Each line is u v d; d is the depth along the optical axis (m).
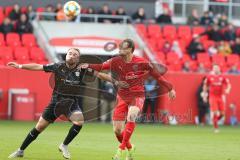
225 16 77.62
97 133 48.31
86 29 69.44
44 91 61.22
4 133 45.22
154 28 72.75
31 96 60.78
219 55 70.94
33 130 29.02
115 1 77.75
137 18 74.00
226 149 38.22
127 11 78.25
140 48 69.19
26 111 60.81
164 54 69.19
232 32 74.00
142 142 41.88
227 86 54.25
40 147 35.34
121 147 27.55
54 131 48.75
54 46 68.00
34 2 75.50
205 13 76.31
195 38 70.94
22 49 65.81
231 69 68.56
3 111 60.72
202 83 63.16
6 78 60.62
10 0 74.75
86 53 68.19
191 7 82.06
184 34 73.25
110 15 71.00
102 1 77.25
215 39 72.94
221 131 55.09
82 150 34.91
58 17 69.38
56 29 69.00
